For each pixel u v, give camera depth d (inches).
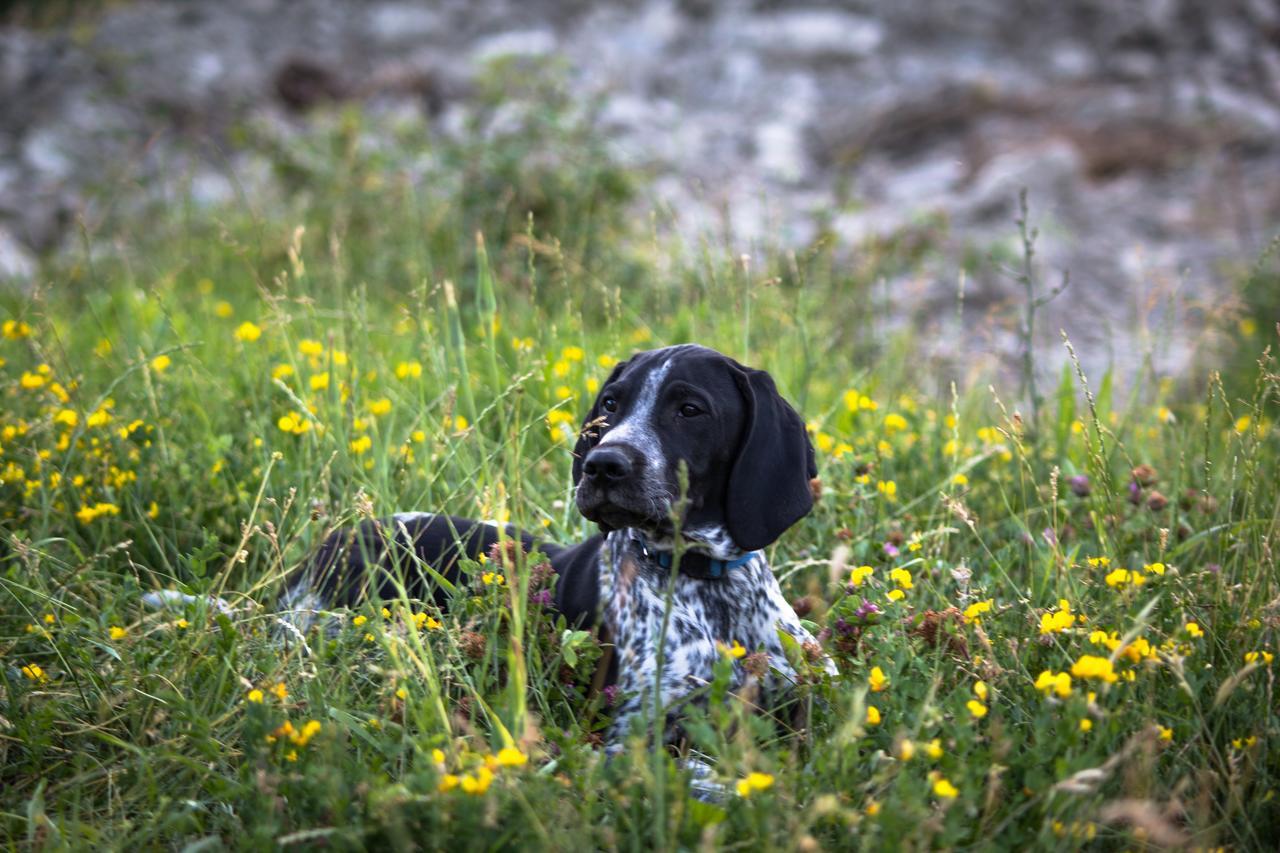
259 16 716.0
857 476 188.9
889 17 781.9
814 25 756.0
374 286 310.5
